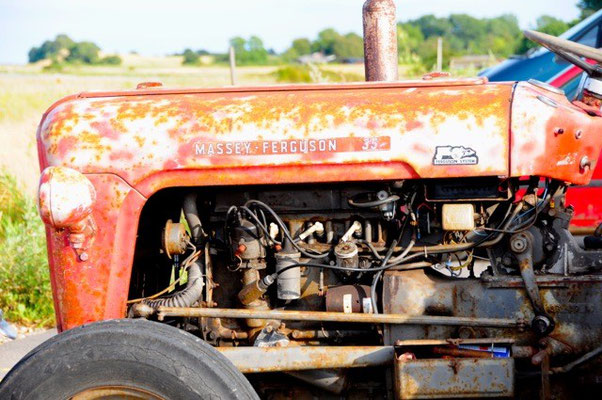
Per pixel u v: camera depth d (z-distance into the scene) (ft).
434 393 11.30
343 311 12.14
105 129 11.60
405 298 12.03
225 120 11.48
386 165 11.27
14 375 10.62
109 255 11.62
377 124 11.27
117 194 11.54
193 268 12.54
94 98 12.12
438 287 12.01
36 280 22.30
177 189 12.56
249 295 12.37
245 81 140.46
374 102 11.45
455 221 11.68
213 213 12.67
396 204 12.17
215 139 11.41
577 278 11.63
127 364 10.43
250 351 11.75
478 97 11.33
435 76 12.60
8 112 61.21
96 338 10.57
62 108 11.93
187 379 10.36
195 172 11.48
